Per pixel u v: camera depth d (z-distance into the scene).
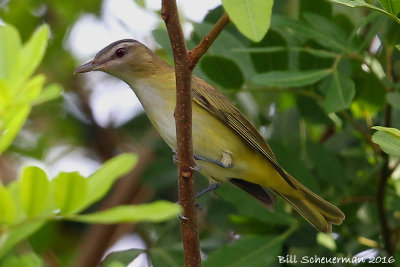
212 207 11.95
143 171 12.28
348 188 11.08
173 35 7.07
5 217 4.91
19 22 15.10
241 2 5.64
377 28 10.01
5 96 5.73
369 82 10.32
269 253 9.97
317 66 10.56
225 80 10.42
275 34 10.26
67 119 15.38
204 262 9.88
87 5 15.24
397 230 11.11
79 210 4.98
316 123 11.63
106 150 15.32
